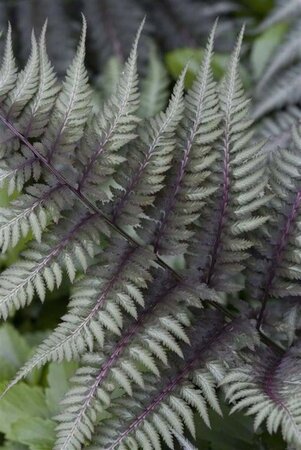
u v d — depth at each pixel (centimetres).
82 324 61
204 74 63
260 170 64
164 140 63
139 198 63
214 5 96
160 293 63
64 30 95
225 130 63
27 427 71
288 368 62
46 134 63
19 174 63
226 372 62
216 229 64
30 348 77
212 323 64
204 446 66
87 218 64
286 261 64
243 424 67
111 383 60
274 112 88
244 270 65
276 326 66
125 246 64
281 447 66
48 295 80
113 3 97
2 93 63
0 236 62
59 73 93
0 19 97
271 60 89
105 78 89
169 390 61
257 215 65
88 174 64
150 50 94
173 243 64
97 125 63
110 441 60
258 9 96
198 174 63
